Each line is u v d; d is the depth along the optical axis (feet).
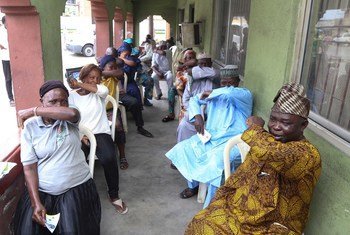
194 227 5.82
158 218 9.04
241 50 12.55
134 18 44.19
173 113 18.22
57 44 10.96
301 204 5.18
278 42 8.09
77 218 6.45
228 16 14.47
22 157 6.36
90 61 42.14
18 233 6.30
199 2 20.99
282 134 5.05
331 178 5.63
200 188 9.71
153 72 23.52
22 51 9.52
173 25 44.60
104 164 9.04
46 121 6.60
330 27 6.29
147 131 15.78
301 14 7.07
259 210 5.13
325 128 6.05
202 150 9.45
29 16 9.21
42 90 6.53
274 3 8.37
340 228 5.28
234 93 9.48
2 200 7.14
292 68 7.41
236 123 9.57
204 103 10.29
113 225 8.65
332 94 6.16
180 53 20.33
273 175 5.09
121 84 15.39
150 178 11.33
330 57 6.29
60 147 6.46
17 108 10.00
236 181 5.73
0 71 19.81
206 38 18.47
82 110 9.16
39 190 6.47
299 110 4.94
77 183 6.76
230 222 5.46
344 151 5.25
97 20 22.33
